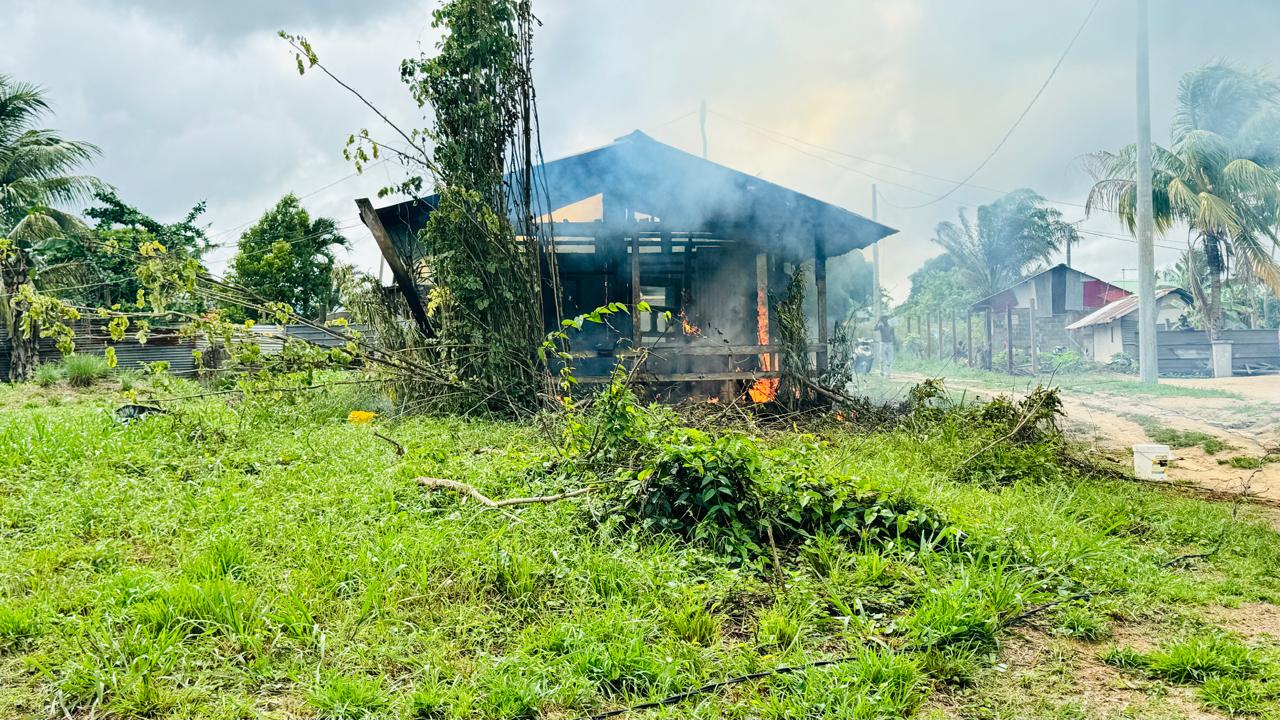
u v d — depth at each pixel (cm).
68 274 2281
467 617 362
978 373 2728
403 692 301
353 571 394
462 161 1016
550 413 920
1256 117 2334
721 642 353
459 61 1030
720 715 292
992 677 328
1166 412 1429
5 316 1673
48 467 623
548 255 1190
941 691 319
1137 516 590
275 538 454
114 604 356
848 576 421
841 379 1235
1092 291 3775
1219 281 2567
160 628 339
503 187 1065
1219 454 970
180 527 484
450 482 562
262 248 2922
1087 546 475
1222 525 552
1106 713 300
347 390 1095
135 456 671
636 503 499
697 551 448
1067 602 400
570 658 321
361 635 340
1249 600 426
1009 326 2800
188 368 1880
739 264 1367
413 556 413
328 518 484
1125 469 823
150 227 2811
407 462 640
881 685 301
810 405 1162
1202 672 328
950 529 469
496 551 419
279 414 910
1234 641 356
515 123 1062
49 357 1769
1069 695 315
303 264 2905
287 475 612
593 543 457
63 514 497
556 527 462
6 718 281
